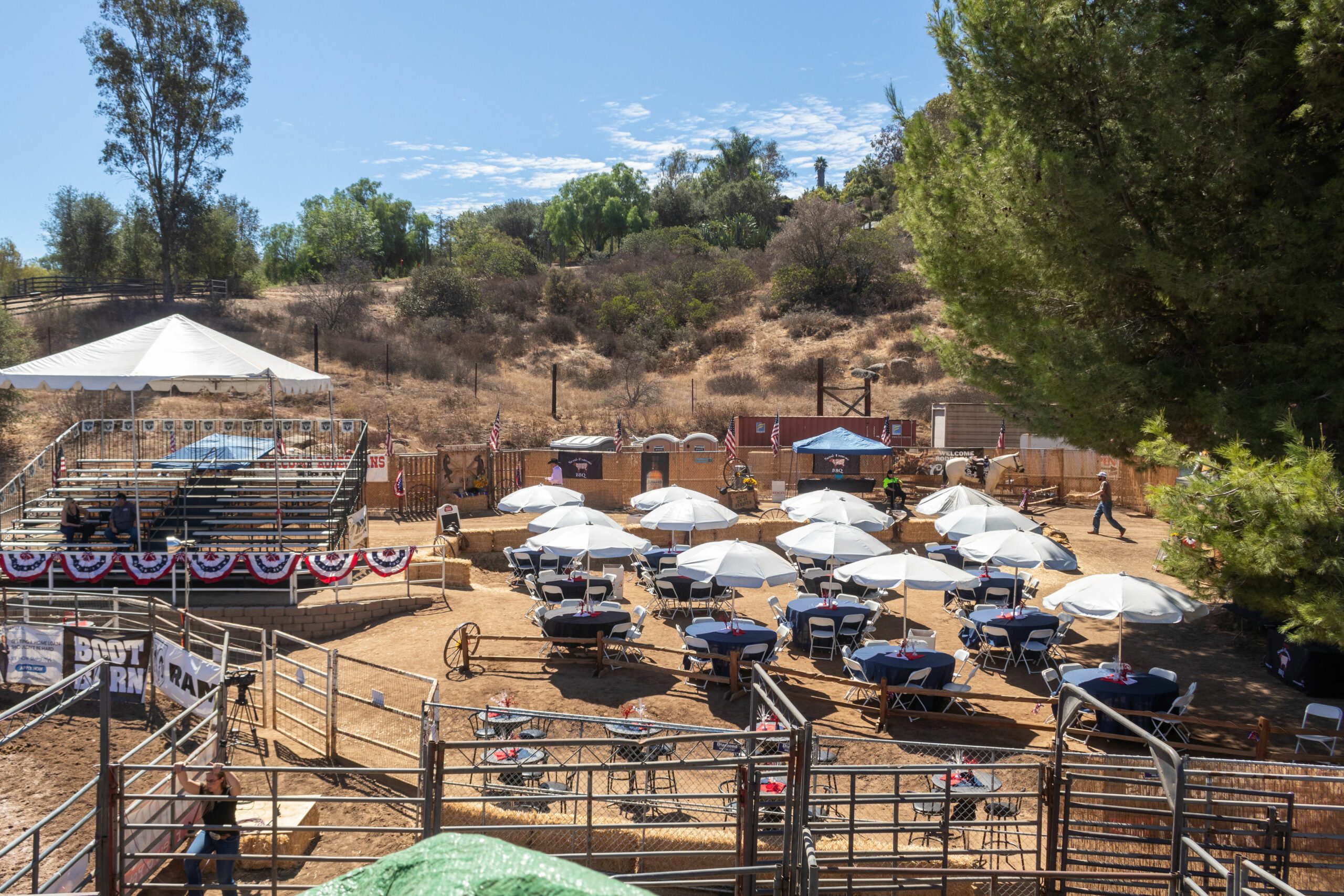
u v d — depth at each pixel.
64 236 67.88
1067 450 34.31
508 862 2.14
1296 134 14.88
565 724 14.01
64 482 24.56
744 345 64.94
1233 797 9.08
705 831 10.10
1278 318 15.20
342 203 95.94
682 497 24.25
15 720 13.30
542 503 23.34
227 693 12.91
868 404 38.69
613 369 60.53
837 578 17.14
